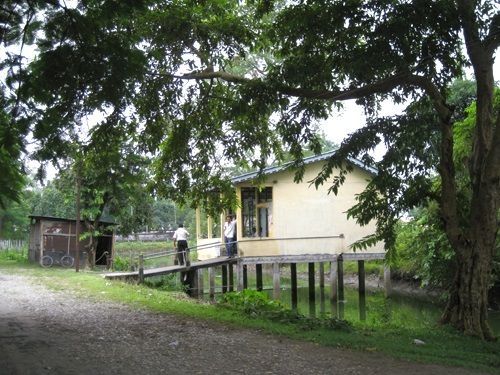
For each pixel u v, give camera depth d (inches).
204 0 475.5
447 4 378.9
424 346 339.9
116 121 466.3
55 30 299.9
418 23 381.4
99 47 303.9
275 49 490.9
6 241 1400.1
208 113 561.6
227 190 618.2
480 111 424.8
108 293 552.1
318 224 891.4
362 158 446.0
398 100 468.8
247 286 984.3
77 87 319.6
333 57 442.0
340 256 879.7
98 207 925.8
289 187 895.1
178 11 477.1
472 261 421.4
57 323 379.2
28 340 319.0
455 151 545.0
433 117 448.5
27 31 301.4
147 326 373.4
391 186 440.5
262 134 577.3
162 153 600.7
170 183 604.7
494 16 394.9
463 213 459.5
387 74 435.8
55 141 328.8
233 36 497.7
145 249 1728.6
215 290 910.4
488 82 419.8
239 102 454.9
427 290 912.9
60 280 682.8
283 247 887.7
